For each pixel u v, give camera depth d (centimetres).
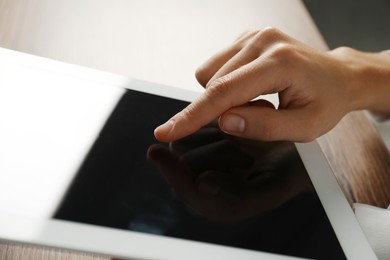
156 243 27
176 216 28
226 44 44
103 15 43
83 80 32
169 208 28
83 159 29
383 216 33
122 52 40
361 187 36
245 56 34
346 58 38
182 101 34
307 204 31
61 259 29
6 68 31
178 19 45
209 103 31
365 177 37
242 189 30
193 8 47
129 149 30
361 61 38
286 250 28
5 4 40
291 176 32
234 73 32
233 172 31
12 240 25
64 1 43
